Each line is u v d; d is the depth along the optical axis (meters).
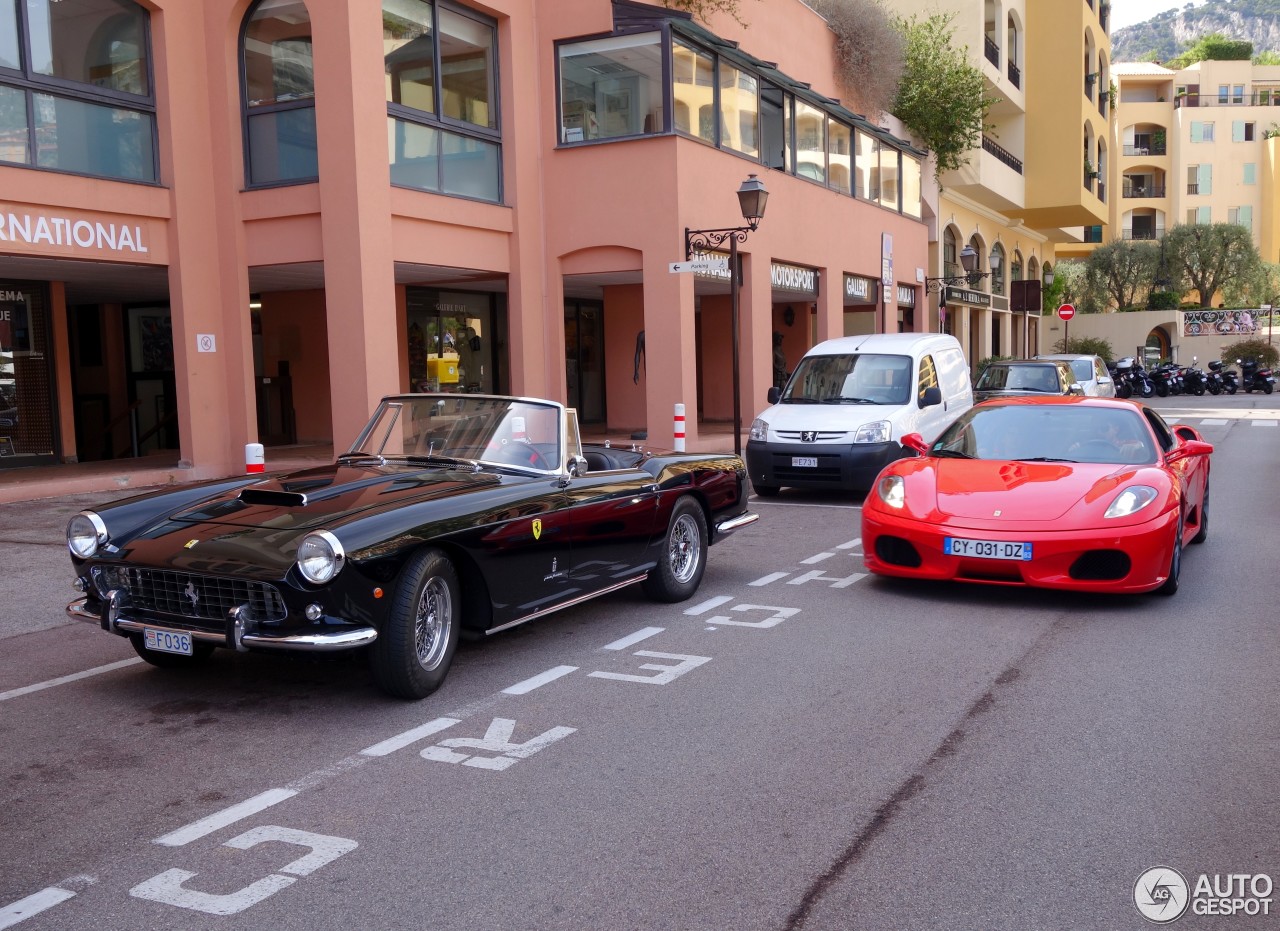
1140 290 60.75
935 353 13.31
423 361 18.00
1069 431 7.63
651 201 15.74
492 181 15.68
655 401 16.00
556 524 5.75
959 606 6.80
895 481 7.24
